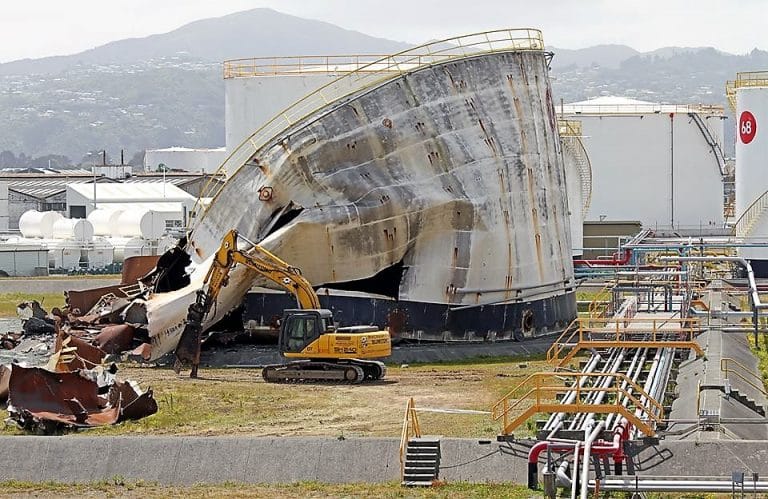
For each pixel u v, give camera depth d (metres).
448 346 141.62
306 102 153.38
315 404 105.94
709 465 77.25
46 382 97.81
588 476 70.81
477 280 144.25
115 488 80.50
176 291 136.00
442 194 141.38
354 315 139.62
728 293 171.12
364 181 138.88
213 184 167.88
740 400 102.38
